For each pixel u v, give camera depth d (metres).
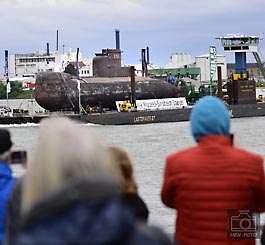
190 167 16.50
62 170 9.48
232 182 16.16
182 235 16.56
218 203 16.05
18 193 13.19
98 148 9.75
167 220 63.25
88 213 8.72
